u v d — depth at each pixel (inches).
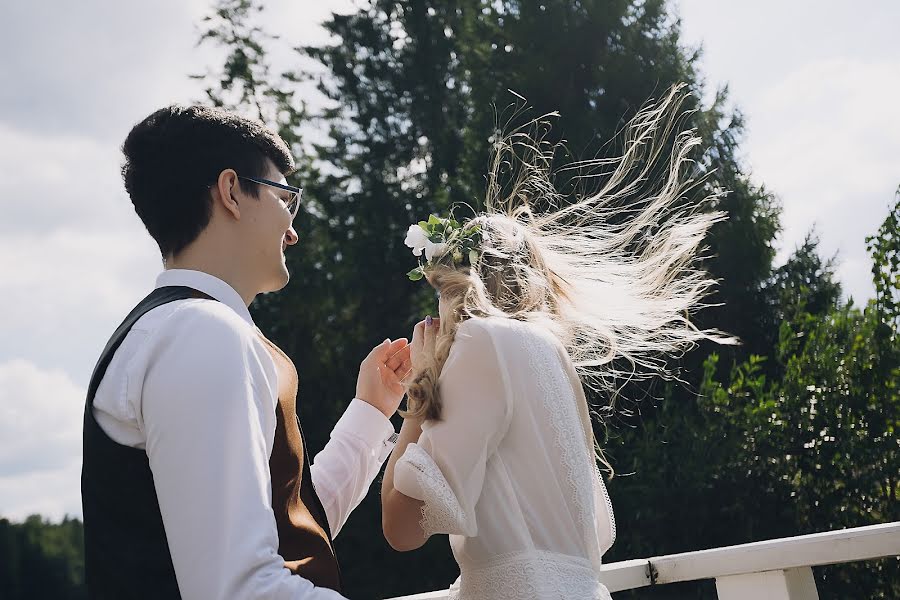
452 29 564.4
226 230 59.1
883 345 323.3
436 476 62.6
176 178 58.4
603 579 85.6
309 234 541.0
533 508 65.6
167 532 47.8
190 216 58.6
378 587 431.2
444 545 427.2
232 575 45.1
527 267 76.5
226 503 47.0
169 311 52.6
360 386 81.0
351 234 532.7
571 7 496.7
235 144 59.9
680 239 91.7
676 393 410.0
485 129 500.7
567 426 67.4
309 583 46.5
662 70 482.9
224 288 58.1
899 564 309.6
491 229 77.8
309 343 510.6
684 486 347.6
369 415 79.6
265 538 46.3
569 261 83.0
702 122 481.1
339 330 516.7
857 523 328.8
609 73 481.7
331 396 502.9
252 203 59.9
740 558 87.6
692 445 353.7
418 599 74.0
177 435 48.0
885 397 323.9
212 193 58.9
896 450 321.1
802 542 85.1
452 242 75.4
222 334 50.8
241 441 48.3
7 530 553.9
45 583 555.8
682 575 90.4
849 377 333.1
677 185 101.6
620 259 86.5
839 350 343.9
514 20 514.3
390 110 555.5
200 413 48.2
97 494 52.0
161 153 58.6
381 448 79.8
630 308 84.4
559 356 71.7
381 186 533.3
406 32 571.8
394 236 521.3
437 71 553.3
